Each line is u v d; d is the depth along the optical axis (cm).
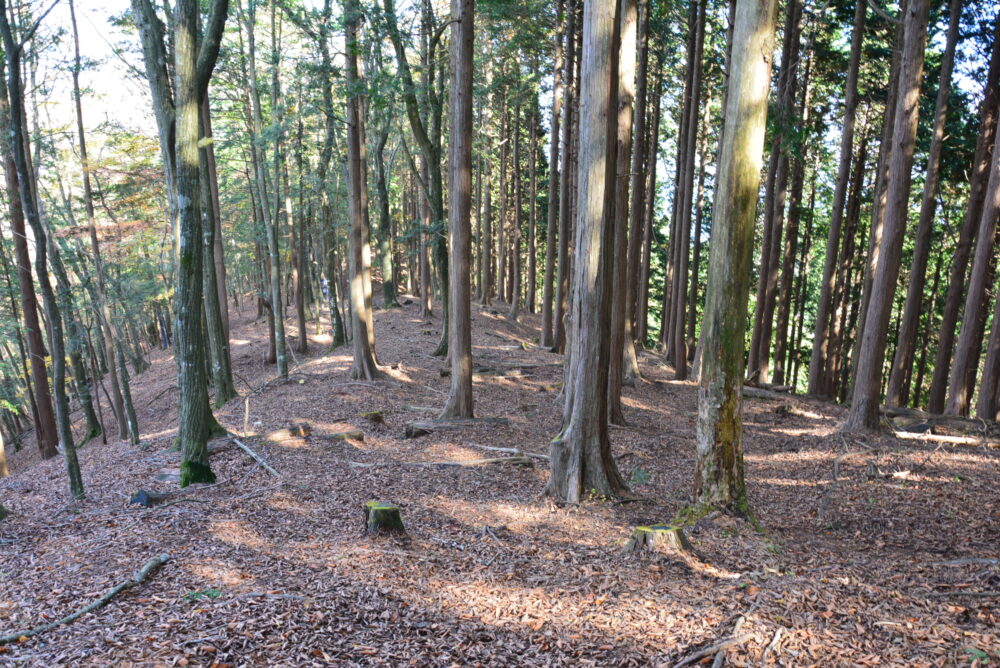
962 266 1659
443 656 456
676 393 1936
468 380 1457
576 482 920
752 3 696
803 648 434
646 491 1011
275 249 1966
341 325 2611
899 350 1708
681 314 2153
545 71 2641
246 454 1146
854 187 2389
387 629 495
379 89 1766
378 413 1485
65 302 1814
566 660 452
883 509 880
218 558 633
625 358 2027
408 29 1878
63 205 2234
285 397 1748
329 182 2852
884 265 1249
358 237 1858
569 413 972
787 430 1450
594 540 759
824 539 780
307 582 577
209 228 1504
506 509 905
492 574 639
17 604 527
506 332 2823
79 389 2086
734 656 429
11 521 870
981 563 593
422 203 2959
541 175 3816
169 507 844
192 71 894
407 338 2492
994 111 1583
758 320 2045
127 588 550
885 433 1269
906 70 1191
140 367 3184
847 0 1823
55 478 1371
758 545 695
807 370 3638
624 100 1462
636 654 452
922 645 431
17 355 2864
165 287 2217
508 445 1295
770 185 2016
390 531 741
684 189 2188
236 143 1952
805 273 2870
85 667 413
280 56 2031
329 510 873
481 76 2889
